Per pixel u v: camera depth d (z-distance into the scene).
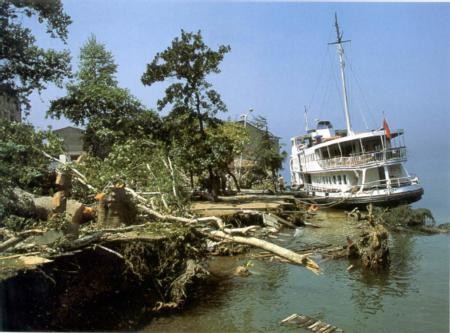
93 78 31.25
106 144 28.83
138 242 10.66
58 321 9.49
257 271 14.65
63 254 9.09
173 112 27.81
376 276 14.06
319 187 34.59
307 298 12.09
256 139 41.81
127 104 29.25
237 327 9.96
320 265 15.45
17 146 13.17
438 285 12.98
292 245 18.97
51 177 15.66
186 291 11.66
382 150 28.80
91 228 11.52
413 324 10.19
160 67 26.95
